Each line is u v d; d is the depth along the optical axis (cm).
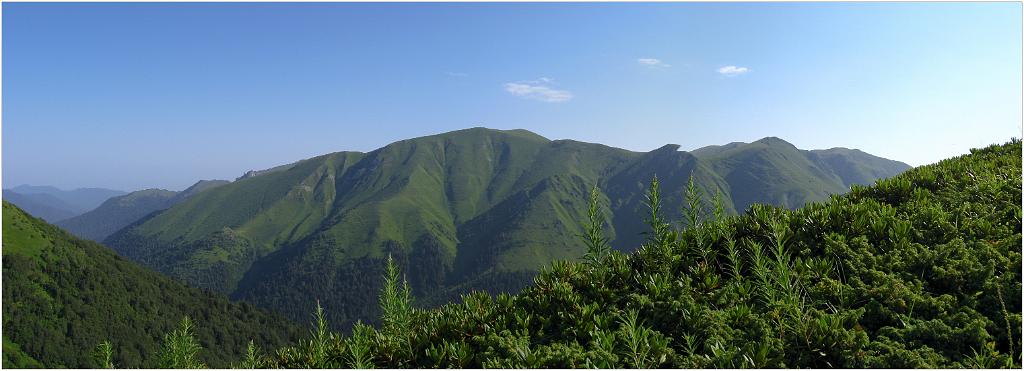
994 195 843
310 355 681
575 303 644
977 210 797
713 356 518
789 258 664
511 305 704
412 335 663
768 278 638
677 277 704
